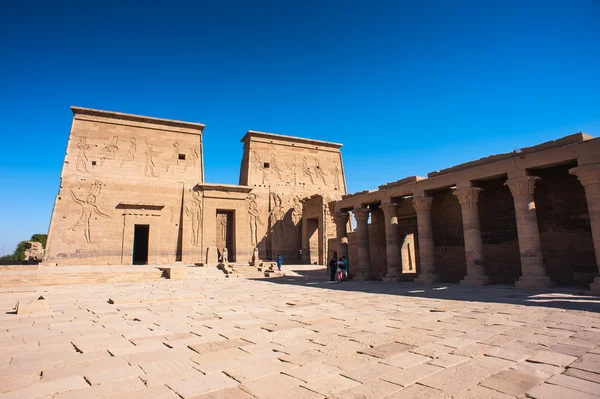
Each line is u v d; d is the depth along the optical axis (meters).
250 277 26.08
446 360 5.16
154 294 15.40
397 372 4.70
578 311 8.77
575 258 14.71
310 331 7.29
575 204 14.89
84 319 9.30
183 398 3.97
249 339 6.71
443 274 19.95
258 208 38.59
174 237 33.97
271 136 41.28
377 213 25.17
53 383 4.50
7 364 5.36
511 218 17.25
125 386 4.37
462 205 16.92
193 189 35.53
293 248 39.03
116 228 31.94
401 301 11.58
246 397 3.96
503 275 17.31
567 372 4.54
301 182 41.69
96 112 33.72
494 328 7.14
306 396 3.95
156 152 35.31
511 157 15.28
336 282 20.95
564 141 13.62
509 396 3.86
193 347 6.16
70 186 31.31
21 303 10.42
